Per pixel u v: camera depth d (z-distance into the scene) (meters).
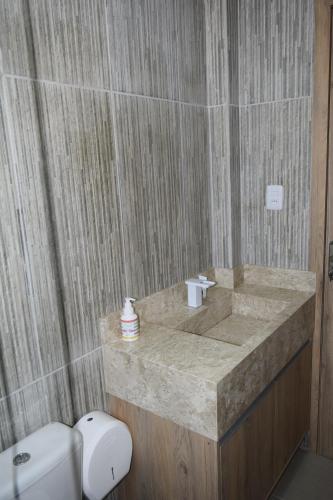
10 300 1.04
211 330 1.71
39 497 0.99
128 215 1.38
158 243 1.54
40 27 1.04
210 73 1.71
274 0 1.62
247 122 1.79
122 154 1.33
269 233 1.84
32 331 1.11
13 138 1.01
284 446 1.67
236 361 1.20
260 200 1.83
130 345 1.32
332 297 1.79
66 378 1.22
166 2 1.46
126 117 1.33
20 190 1.03
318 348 1.83
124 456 1.31
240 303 1.83
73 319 1.23
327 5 1.52
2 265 1.01
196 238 1.76
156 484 1.34
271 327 1.44
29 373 1.11
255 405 1.35
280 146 1.73
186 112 1.61
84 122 1.19
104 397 1.38
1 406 1.05
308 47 1.58
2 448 1.06
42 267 1.11
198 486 1.22
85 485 1.19
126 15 1.29
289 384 1.63
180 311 1.64
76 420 1.28
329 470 1.87
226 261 1.87
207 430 1.14
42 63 1.06
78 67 1.15
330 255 1.75
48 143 1.09
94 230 1.26
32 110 1.04
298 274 1.80
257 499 1.47
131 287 1.43
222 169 1.77
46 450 1.04
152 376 1.22
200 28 1.65
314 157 1.65
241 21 1.72
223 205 1.81
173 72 1.52
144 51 1.38
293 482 1.81
